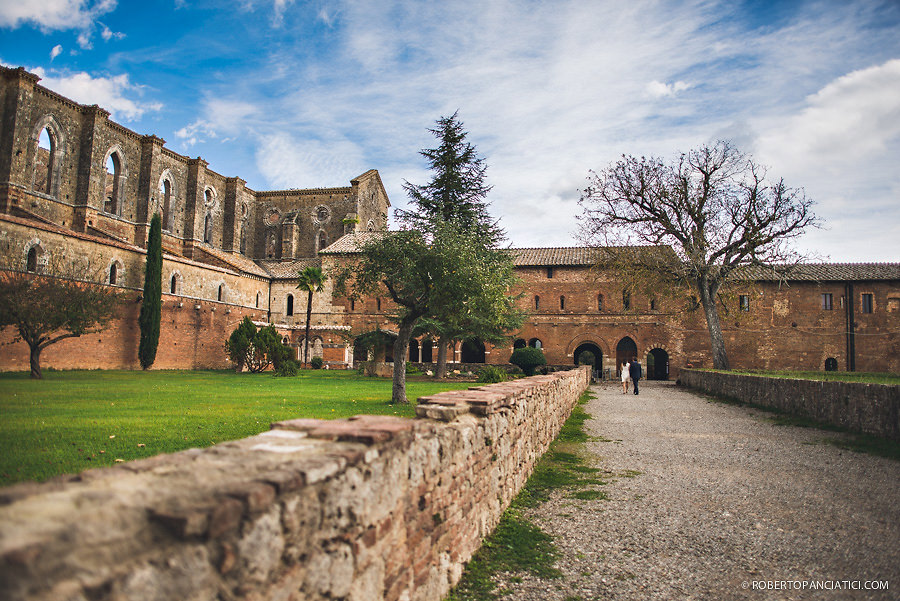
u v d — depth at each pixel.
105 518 1.75
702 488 8.21
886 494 7.69
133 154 52.34
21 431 8.07
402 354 18.00
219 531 1.94
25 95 41.53
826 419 14.66
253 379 30.17
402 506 3.66
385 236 18.97
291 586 2.37
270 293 58.19
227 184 66.00
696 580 4.95
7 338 18.89
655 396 26.81
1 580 1.36
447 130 37.78
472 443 5.44
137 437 8.95
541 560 5.42
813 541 5.87
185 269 45.16
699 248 34.06
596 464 10.09
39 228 32.31
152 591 1.72
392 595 3.46
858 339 45.12
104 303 23.36
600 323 48.16
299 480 2.43
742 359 46.50
